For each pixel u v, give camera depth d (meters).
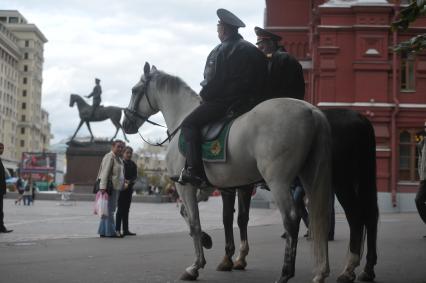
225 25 8.43
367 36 31.97
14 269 9.38
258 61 8.16
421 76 32.22
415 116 31.89
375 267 9.62
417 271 9.20
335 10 32.28
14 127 161.75
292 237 6.96
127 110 10.05
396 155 31.86
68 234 16.33
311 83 36.41
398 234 15.81
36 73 171.75
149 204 42.53
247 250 9.52
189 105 9.25
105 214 15.24
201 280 8.45
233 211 9.43
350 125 8.01
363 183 8.07
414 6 8.45
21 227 18.50
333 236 14.48
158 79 9.62
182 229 18.47
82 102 45.56
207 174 8.15
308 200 7.33
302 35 40.62
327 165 7.21
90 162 44.22
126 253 11.65
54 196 47.03
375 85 31.97
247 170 7.62
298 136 7.04
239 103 7.92
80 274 8.88
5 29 153.88
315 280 6.98
